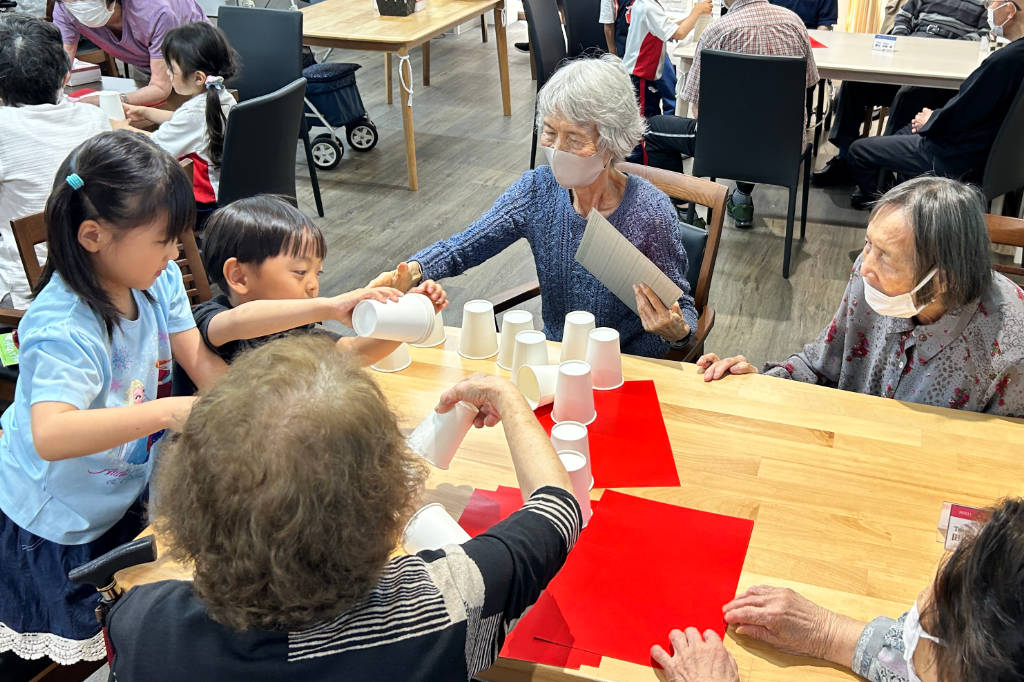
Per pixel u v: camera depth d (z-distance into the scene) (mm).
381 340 1705
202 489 769
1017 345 1596
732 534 1360
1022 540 838
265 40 4234
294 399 783
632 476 1497
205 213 3443
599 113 1839
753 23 3857
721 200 2172
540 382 1656
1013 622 824
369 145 5387
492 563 906
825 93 6035
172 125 3359
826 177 4922
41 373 1372
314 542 756
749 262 4070
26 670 1633
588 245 1821
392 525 814
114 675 870
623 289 1869
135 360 1543
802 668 1151
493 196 4754
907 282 1557
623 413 1672
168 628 844
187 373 1703
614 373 1746
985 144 3633
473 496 1447
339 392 802
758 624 1179
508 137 5660
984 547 862
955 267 1515
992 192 3641
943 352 1681
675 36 4672
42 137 2615
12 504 1562
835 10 5219
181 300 1673
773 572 1289
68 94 3510
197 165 3398
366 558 789
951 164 3736
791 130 3691
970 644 860
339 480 762
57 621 1602
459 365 1849
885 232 1545
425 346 1930
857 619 1210
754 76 3604
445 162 5258
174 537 804
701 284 2250
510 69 7121
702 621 1207
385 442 812
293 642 807
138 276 1427
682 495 1449
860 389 1915
